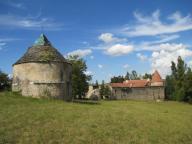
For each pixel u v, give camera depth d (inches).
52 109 1379.2
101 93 4202.8
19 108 1328.7
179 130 1259.2
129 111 1653.5
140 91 4141.2
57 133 970.1
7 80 2605.8
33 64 1790.1
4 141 840.9
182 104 3282.5
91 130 1051.9
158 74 4163.4
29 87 1777.8
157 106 2583.7
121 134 1055.6
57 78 1839.3
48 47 1924.2
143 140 1017.5
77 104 1723.7
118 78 5561.0
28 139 880.3
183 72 3762.3
